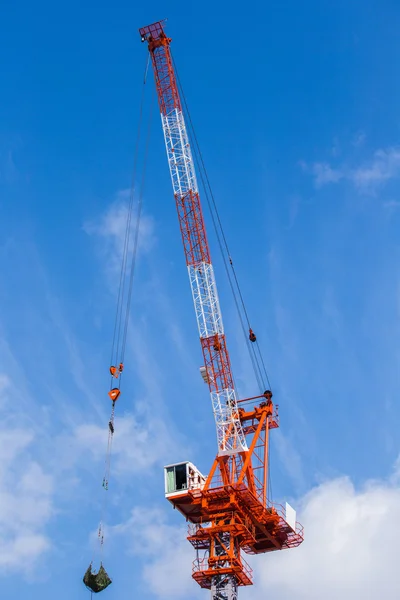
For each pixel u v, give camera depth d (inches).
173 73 6348.4
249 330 6412.4
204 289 6053.2
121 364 5644.7
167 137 6210.6
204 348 6058.1
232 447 5954.7
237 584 5605.3
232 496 5728.3
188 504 5915.4
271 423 6210.6
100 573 4685.0
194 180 6107.3
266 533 5944.9
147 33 6412.4
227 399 6038.4
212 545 5674.2
